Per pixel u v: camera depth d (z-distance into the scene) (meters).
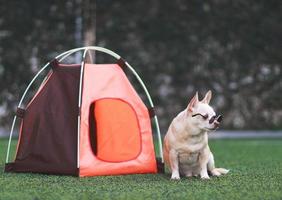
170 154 7.21
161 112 18.45
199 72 18.41
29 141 7.68
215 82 18.53
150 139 7.86
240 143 15.82
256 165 9.40
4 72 18.22
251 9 18.38
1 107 18.41
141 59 18.23
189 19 18.33
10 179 7.03
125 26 18.30
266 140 17.28
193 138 7.10
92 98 7.50
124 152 7.74
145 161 7.73
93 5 18.27
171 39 18.34
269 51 18.56
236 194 5.97
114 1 18.34
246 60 18.56
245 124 19.12
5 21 18.14
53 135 7.47
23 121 7.82
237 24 18.41
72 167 7.27
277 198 5.76
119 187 6.46
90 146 7.44
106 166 7.45
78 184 6.66
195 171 7.43
